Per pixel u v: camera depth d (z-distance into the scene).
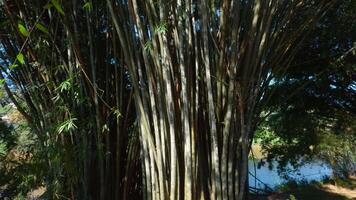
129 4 2.51
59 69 2.98
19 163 3.50
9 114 4.16
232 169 2.58
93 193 3.11
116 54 3.02
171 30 2.55
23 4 2.92
